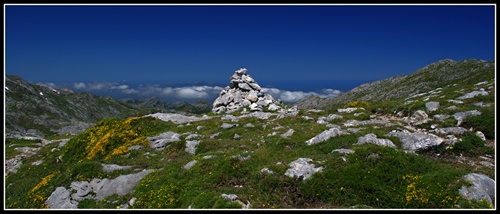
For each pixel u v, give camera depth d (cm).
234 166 2128
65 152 3450
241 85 5828
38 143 5138
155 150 3091
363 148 2147
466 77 9031
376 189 1809
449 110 3056
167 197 1923
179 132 3616
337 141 2511
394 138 2462
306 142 2612
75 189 2270
